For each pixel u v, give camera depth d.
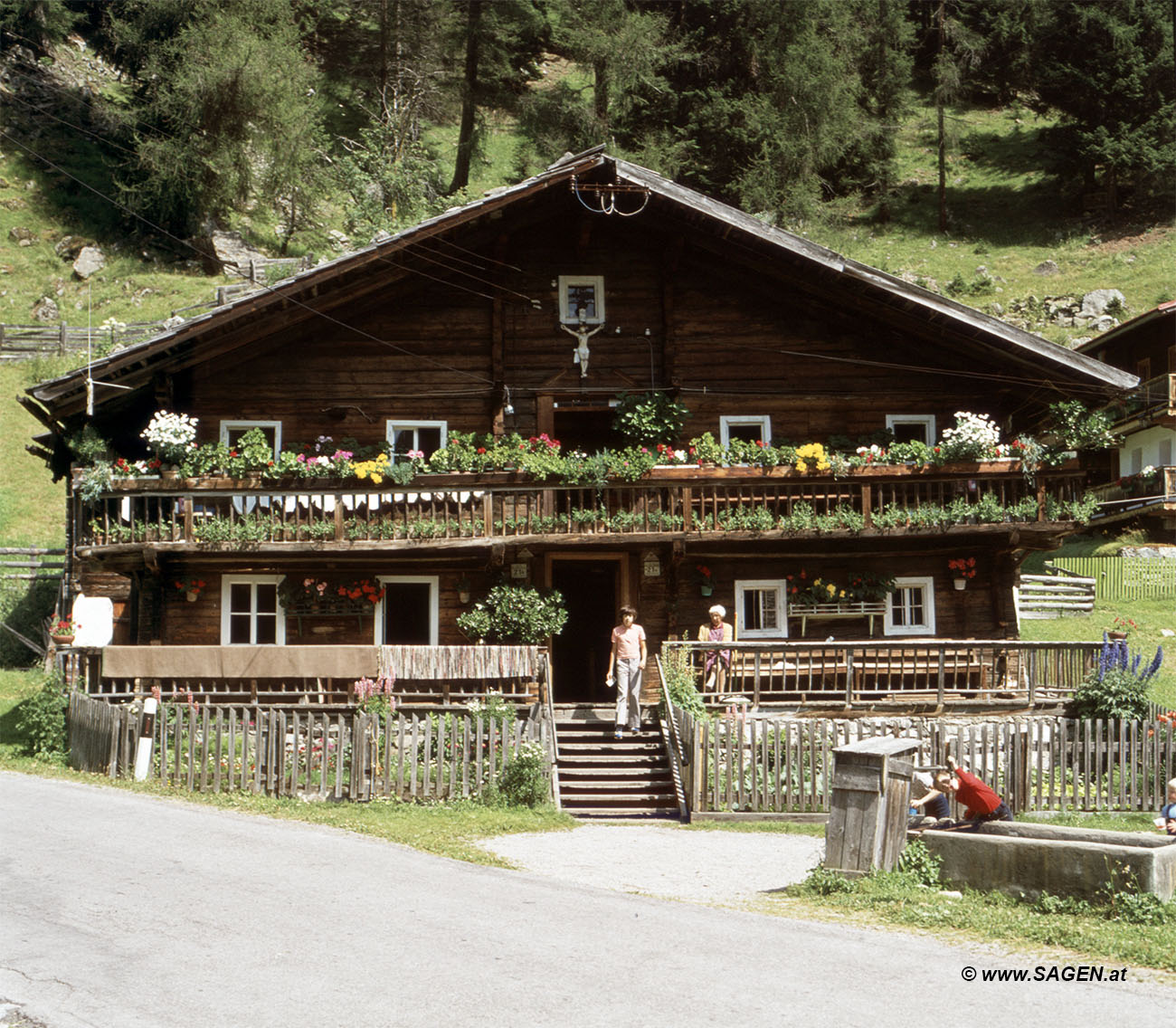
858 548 24.03
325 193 59.75
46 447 27.36
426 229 22.53
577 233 24.67
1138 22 65.81
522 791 17.69
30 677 25.77
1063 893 10.92
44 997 7.93
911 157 77.00
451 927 9.80
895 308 24.38
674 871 13.35
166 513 23.09
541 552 23.73
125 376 22.91
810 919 10.52
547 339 24.56
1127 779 18.42
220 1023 7.44
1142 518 38.50
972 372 24.94
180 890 10.98
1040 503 22.89
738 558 24.11
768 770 17.80
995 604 24.39
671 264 24.64
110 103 63.41
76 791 17.00
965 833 12.37
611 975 8.45
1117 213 67.69
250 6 57.28
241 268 53.81
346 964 8.69
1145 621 32.16
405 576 23.80
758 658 21.09
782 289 24.81
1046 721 18.41
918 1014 7.68
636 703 20.95
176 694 19.31
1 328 46.75
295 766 17.52
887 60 70.56
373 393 24.08
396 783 17.56
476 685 20.16
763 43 65.81
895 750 12.27
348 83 68.19
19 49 63.69
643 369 24.62
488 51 66.06
